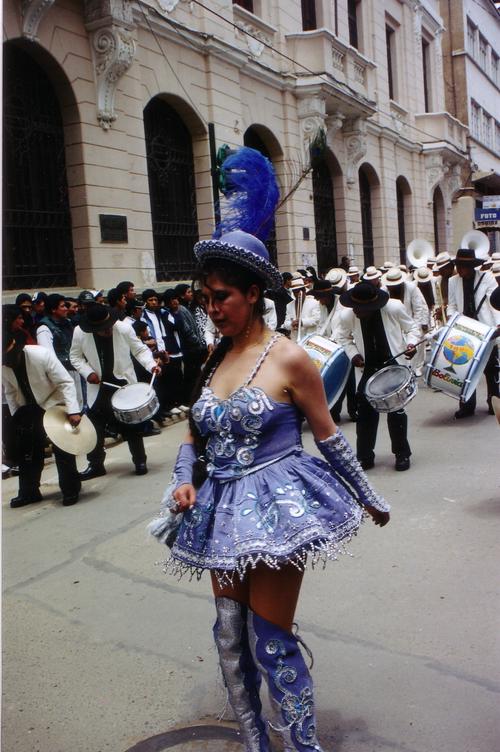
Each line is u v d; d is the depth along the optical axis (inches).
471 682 113.0
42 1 361.1
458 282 324.8
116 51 402.6
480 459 244.8
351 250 763.4
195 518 89.9
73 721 111.1
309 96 637.3
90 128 407.5
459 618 133.3
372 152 842.2
